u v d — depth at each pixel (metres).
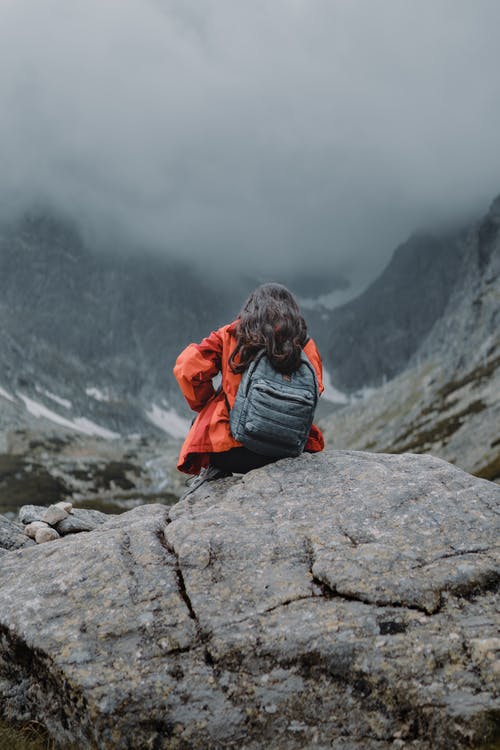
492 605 5.68
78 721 5.41
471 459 94.88
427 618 5.54
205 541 6.56
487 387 132.38
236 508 7.32
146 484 181.25
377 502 7.05
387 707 5.11
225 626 5.60
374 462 8.20
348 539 6.49
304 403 7.40
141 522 7.40
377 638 5.38
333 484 7.59
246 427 7.39
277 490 7.56
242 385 7.54
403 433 144.12
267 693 5.25
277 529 6.76
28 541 8.84
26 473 172.50
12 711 5.96
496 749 4.66
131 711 5.16
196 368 7.68
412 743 4.96
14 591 6.38
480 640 5.29
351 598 5.76
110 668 5.39
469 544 6.29
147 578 6.22
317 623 5.52
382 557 6.10
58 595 6.16
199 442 7.84
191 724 5.15
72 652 5.52
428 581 5.82
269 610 5.73
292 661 5.35
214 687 5.29
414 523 6.65
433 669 5.16
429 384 178.88
